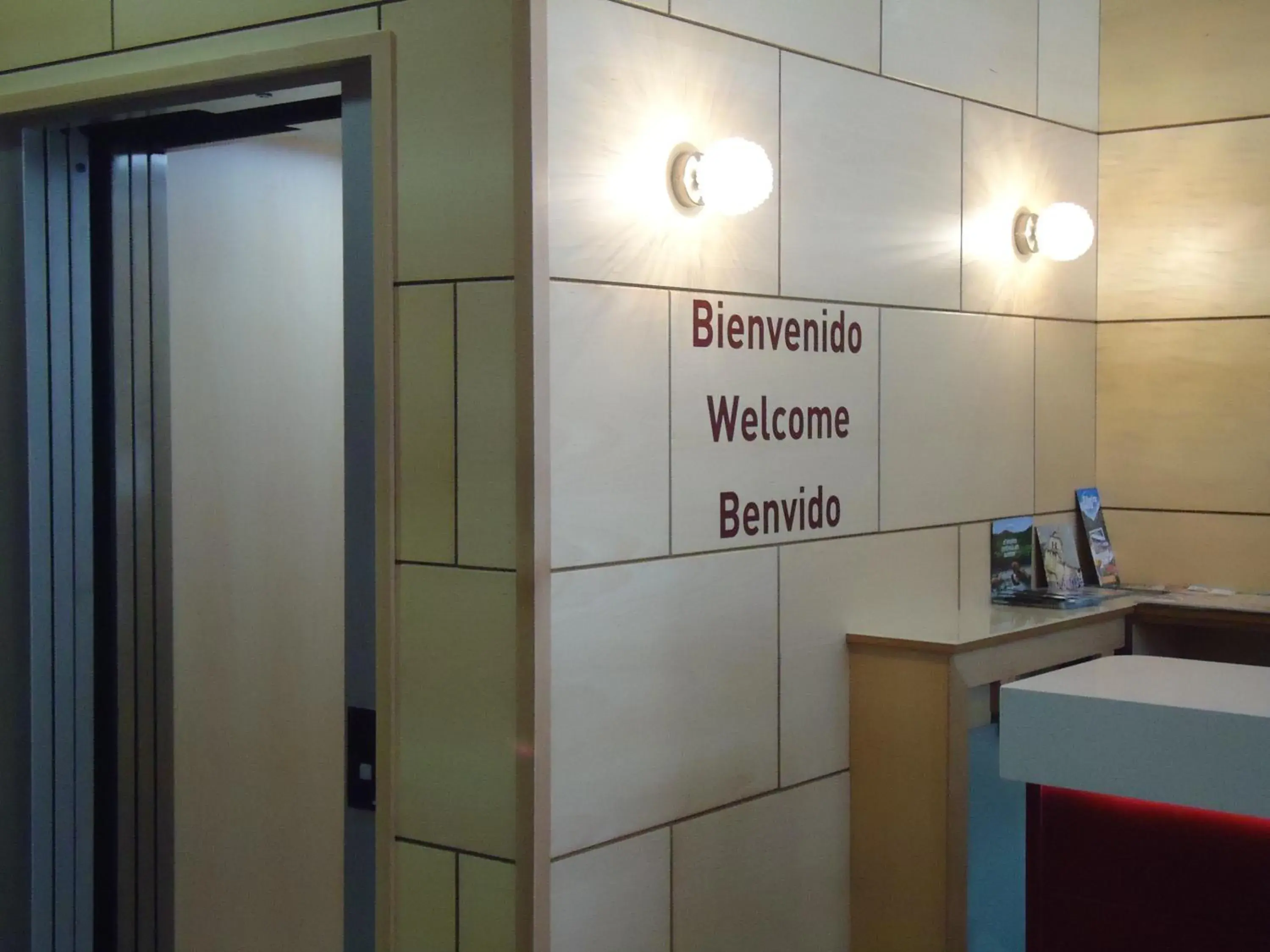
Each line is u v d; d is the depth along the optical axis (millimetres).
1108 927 2549
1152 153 4934
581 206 2924
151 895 3414
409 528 2865
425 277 2820
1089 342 4973
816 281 3664
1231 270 4836
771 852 3482
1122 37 4961
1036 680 2426
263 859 3682
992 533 4410
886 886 3646
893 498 3967
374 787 2953
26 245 3244
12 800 3258
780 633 3529
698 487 3275
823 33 3678
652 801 3143
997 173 4422
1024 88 4570
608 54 3000
